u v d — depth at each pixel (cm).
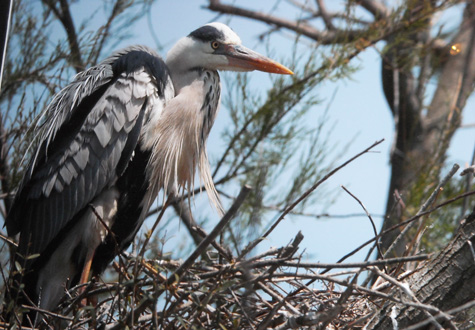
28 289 796
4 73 995
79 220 798
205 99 885
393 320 609
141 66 827
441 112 1244
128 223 845
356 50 1101
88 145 795
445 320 607
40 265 797
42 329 717
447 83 1275
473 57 1279
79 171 791
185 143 859
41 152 816
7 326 665
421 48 1176
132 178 827
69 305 734
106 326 672
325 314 585
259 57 886
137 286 647
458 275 606
